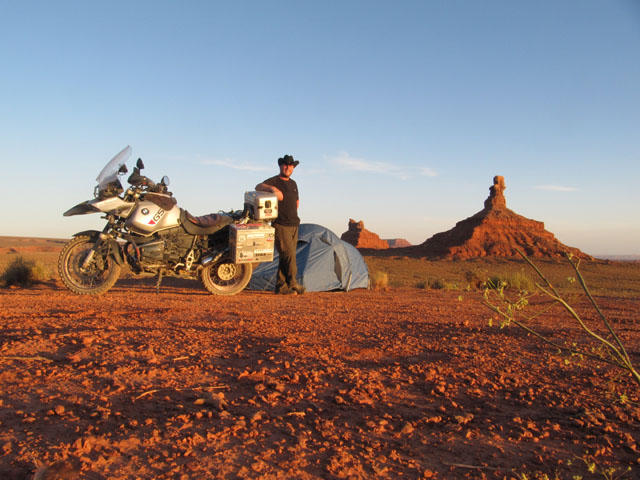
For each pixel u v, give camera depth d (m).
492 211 169.88
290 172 8.80
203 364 3.27
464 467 1.93
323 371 3.21
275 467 1.84
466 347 4.08
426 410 2.58
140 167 7.75
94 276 7.77
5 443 1.93
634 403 2.70
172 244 8.01
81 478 1.67
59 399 2.50
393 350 3.90
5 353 3.35
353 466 1.88
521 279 15.30
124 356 3.38
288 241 8.94
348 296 9.30
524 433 2.27
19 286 9.80
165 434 2.09
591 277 61.41
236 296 8.16
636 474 1.88
